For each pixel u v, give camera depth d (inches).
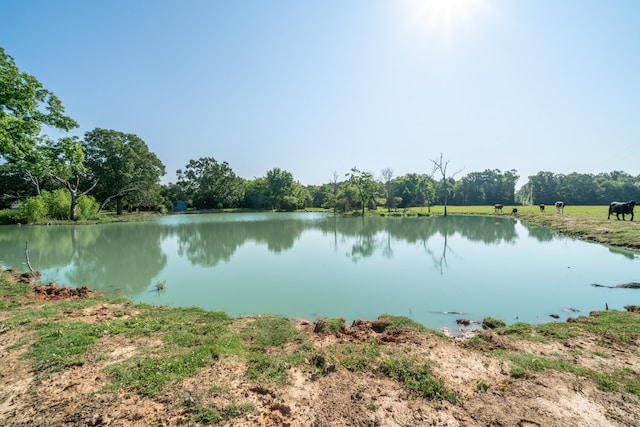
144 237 956.0
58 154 710.5
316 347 235.9
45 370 191.9
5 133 552.4
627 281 462.9
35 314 300.7
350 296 412.2
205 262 627.2
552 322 306.3
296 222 1485.0
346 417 150.8
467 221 1460.4
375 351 218.8
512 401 164.6
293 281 485.7
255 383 177.6
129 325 272.2
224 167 2758.4
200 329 269.4
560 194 3142.2
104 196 1724.9
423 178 2748.5
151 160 1891.0
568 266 561.6
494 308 364.8
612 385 177.6
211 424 144.9
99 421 146.9
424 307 371.9
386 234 1036.5
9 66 590.2
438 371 196.1
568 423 147.1
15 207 1518.2
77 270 554.9
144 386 173.8
